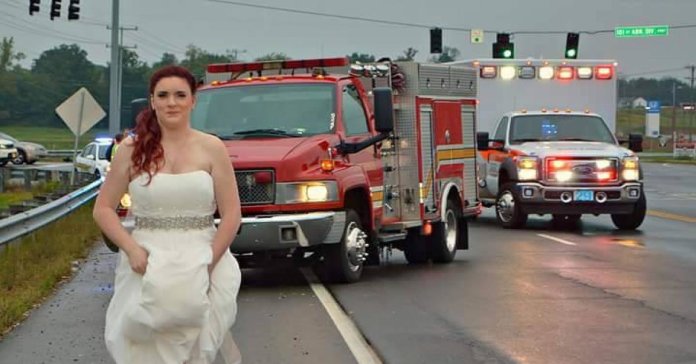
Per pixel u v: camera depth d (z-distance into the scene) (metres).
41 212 15.61
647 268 13.94
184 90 5.39
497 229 20.31
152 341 5.29
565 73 22.83
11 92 113.12
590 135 20.95
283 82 12.95
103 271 13.94
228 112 12.81
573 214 19.88
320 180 11.71
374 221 12.91
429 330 9.50
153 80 5.40
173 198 5.30
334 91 12.72
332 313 10.42
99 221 5.36
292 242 11.52
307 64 13.61
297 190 11.61
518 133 20.92
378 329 9.56
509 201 20.28
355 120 12.97
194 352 5.35
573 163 19.50
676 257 15.27
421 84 13.86
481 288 12.11
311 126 12.47
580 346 8.77
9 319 9.91
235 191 5.50
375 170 13.01
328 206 11.75
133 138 5.39
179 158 5.38
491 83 22.73
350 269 12.41
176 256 5.25
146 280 5.18
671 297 11.38
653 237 18.61
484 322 9.89
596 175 19.48
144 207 5.33
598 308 10.66
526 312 10.42
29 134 104.81
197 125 12.79
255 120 12.65
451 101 14.93
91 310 10.73
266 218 11.45
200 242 5.36
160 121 5.38
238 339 9.16
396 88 13.74
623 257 15.27
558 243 17.47
